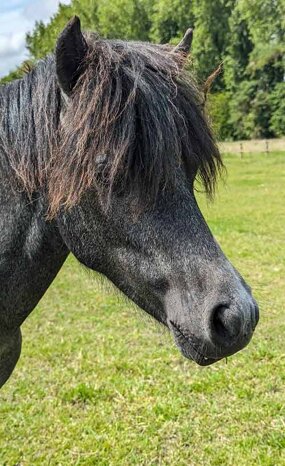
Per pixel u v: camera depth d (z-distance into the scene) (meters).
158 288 1.70
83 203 1.72
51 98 1.74
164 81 1.67
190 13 38.22
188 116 1.70
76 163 1.60
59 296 6.18
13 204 1.93
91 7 40.28
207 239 1.66
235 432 3.44
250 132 38.38
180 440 3.37
